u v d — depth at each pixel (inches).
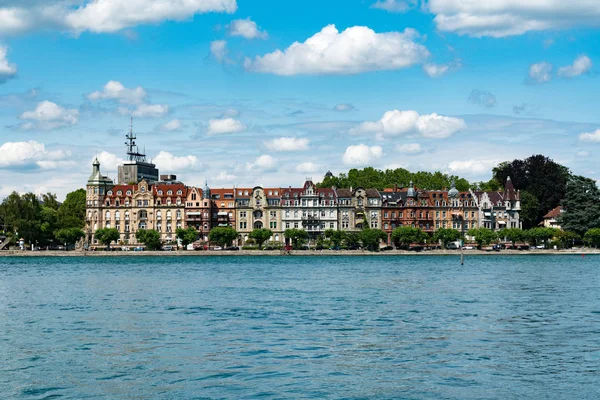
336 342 2861.7
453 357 2596.0
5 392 2183.8
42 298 4456.2
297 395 2143.2
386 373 2375.7
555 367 2453.2
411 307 3905.0
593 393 2162.9
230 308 3880.4
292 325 3272.6
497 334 3036.4
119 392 2180.1
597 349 2728.8
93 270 7421.3
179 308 3895.2
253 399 2110.0
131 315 3622.0
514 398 2119.8
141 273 6884.8
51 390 2202.3
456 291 4800.7
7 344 2847.0
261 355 2628.0
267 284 5438.0
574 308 3855.8
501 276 6225.4
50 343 2864.2
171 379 2309.3
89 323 3363.7
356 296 4480.8
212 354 2647.6
